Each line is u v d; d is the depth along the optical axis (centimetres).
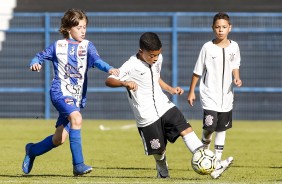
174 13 5941
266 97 6022
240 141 4394
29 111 6059
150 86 2455
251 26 5956
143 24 5969
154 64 2453
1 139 4372
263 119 6038
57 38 6022
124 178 2544
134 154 3628
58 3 6962
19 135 4634
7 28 6050
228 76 2955
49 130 4997
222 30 2930
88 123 5678
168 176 2564
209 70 2955
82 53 2508
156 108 2455
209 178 2623
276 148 4003
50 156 3525
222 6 6850
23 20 6038
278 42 5969
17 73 6059
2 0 6894
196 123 5672
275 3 6825
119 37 5981
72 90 2509
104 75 6016
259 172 2905
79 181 2403
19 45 6041
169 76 5981
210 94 2945
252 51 5981
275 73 6000
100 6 6938
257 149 3944
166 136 2475
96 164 3197
